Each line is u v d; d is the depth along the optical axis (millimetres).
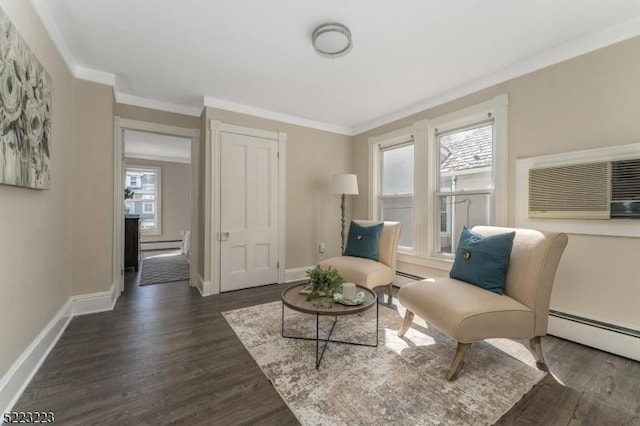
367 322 2500
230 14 1842
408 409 1408
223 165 3328
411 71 2594
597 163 1997
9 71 1309
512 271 1910
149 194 7066
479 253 2043
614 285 1957
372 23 1924
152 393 1521
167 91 3068
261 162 3605
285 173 3809
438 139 3273
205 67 2553
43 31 1784
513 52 2279
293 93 3104
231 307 2844
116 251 3195
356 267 2807
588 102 2070
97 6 1770
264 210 3637
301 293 2203
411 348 2027
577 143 2121
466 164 2986
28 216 1640
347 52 2195
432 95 3139
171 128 3428
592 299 2045
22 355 1565
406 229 3717
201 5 1762
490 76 2650
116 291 3096
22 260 1568
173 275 4195
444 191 3207
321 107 3535
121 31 2027
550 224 2268
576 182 2104
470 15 1842
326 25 1938
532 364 1819
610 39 1967
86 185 2600
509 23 1920
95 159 2637
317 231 4125
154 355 1911
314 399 1480
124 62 2469
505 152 2551
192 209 3623
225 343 2092
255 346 2045
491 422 1325
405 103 3383
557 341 2139
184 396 1503
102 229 2691
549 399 1489
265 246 3654
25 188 1601
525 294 1801
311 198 4059
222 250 3332
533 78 2371
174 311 2725
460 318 1612
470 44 2168
